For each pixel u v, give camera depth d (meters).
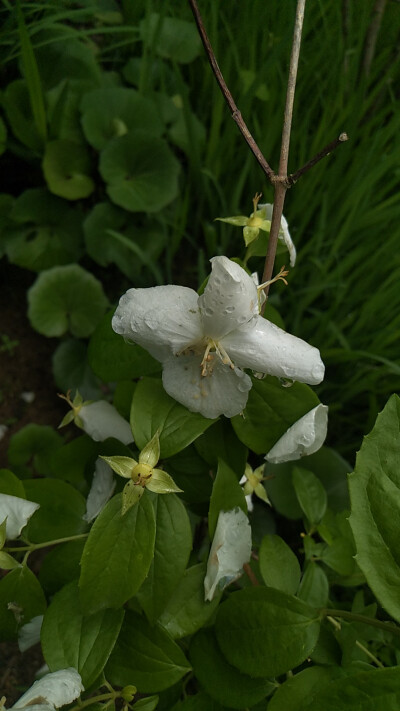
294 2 0.34
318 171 0.34
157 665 0.21
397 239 0.33
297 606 0.20
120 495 0.20
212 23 0.36
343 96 0.36
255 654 0.20
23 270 0.37
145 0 0.37
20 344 0.36
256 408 0.21
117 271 0.38
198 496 0.23
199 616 0.21
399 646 0.25
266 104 0.36
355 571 0.25
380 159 0.34
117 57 0.40
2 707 0.19
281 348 0.19
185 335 0.19
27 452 0.32
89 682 0.20
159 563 0.20
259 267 0.35
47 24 0.32
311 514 0.25
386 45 0.38
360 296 0.34
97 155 0.37
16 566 0.21
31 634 0.23
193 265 0.38
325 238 0.35
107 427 0.24
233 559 0.22
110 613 0.20
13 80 0.36
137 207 0.34
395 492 0.18
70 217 0.36
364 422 0.34
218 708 0.21
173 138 0.37
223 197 0.35
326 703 0.18
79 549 0.22
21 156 0.35
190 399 0.20
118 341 0.21
